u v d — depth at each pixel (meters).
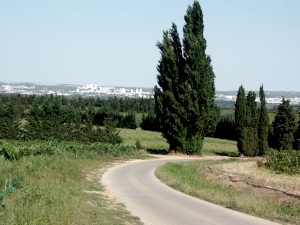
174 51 63.19
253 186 25.94
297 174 33.53
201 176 34.56
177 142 64.88
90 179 30.44
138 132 113.75
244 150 70.75
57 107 82.25
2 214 12.08
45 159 32.59
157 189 26.94
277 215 17.47
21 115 107.44
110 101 185.62
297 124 87.69
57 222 12.04
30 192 16.08
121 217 16.41
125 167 43.16
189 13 61.97
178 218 16.91
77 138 70.00
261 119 72.94
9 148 34.62
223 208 19.70
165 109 63.12
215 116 63.75
